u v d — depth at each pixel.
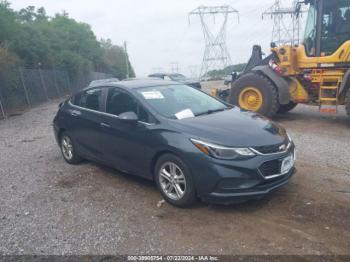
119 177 5.73
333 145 7.11
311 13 10.29
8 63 17.64
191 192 4.27
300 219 4.00
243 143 4.10
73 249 3.65
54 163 6.82
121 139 5.16
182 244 3.64
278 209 4.27
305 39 10.56
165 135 4.50
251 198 4.08
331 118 10.56
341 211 4.13
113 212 4.45
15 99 18.66
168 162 4.49
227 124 4.56
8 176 6.18
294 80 10.33
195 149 4.16
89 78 43.09
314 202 4.39
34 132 10.74
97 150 5.79
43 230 4.09
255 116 5.19
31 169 6.52
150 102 5.04
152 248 3.59
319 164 5.86
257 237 3.69
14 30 22.77
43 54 27.19
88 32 58.72
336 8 9.55
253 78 10.52
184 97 5.54
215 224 4.00
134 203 4.68
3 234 4.05
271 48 10.64
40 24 35.38
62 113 6.63
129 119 4.82
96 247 3.67
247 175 4.00
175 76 22.30
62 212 4.54
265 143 4.19
